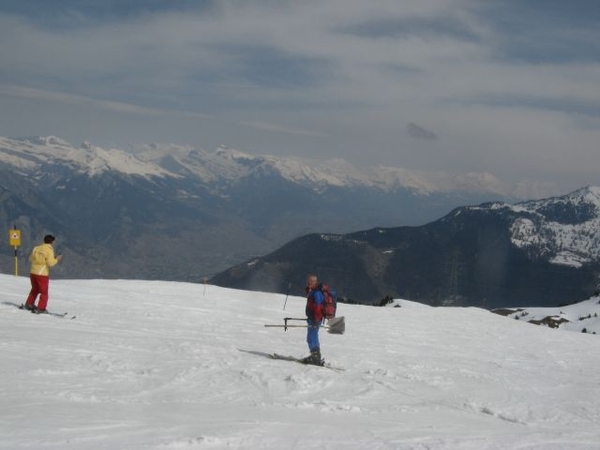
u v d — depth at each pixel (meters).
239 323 21.45
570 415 11.88
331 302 14.48
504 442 8.95
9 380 9.99
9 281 25.78
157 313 21.36
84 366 11.43
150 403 9.54
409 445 8.16
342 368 14.32
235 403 10.12
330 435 8.43
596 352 24.41
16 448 6.73
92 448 6.89
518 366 18.59
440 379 14.16
